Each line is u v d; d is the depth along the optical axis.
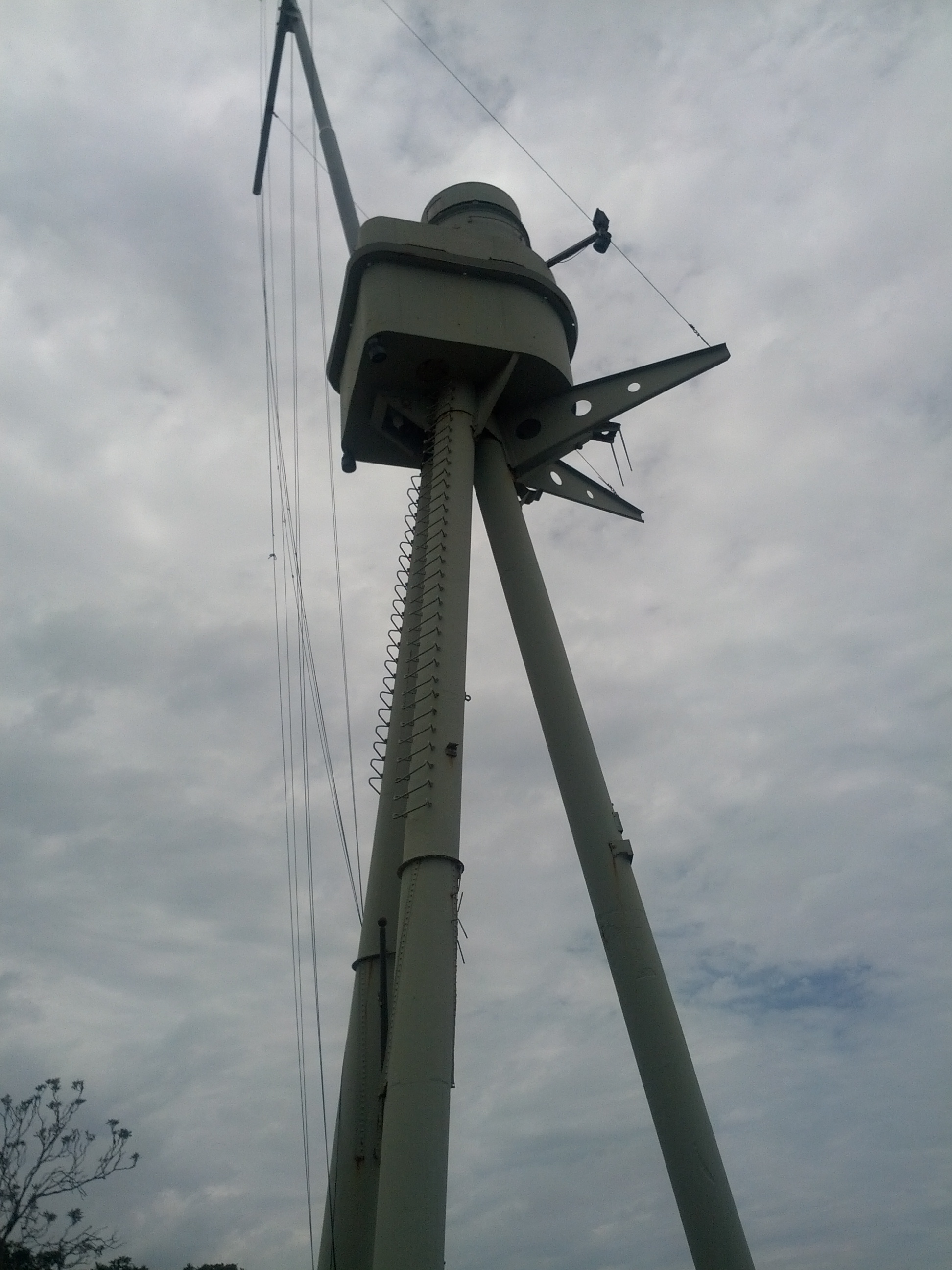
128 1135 24.23
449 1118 12.07
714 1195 13.02
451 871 13.93
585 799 16.44
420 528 18.98
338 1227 13.71
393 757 16.95
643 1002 14.50
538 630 18.23
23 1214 22.17
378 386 20.47
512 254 21.52
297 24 30.75
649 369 21.20
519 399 21.23
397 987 13.06
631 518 21.89
